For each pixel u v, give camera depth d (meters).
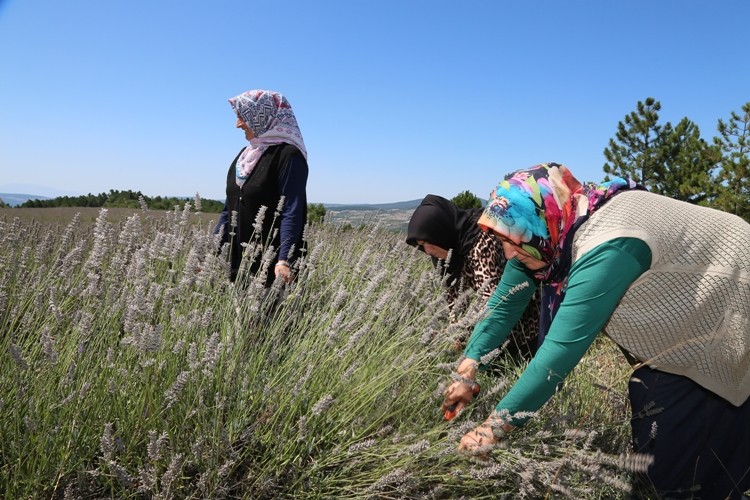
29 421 1.66
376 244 4.36
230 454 1.89
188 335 2.14
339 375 2.26
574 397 2.61
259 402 2.14
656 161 17.17
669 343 1.93
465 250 3.05
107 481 1.77
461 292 3.03
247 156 3.36
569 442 2.13
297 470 1.96
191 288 2.36
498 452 2.06
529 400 1.85
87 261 2.19
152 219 3.26
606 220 1.83
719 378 1.91
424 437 2.14
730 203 14.20
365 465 2.08
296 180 3.29
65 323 2.23
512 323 2.43
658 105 17.47
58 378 1.92
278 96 3.35
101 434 1.83
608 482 1.88
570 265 1.92
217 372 2.07
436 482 2.06
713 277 1.82
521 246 1.97
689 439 1.97
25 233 3.52
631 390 2.13
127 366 1.97
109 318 2.11
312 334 2.50
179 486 1.78
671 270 1.83
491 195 2.05
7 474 1.63
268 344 2.38
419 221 3.06
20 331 2.21
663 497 2.02
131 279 2.23
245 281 2.67
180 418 1.97
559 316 1.83
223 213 3.54
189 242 2.97
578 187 1.98
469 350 2.42
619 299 1.81
